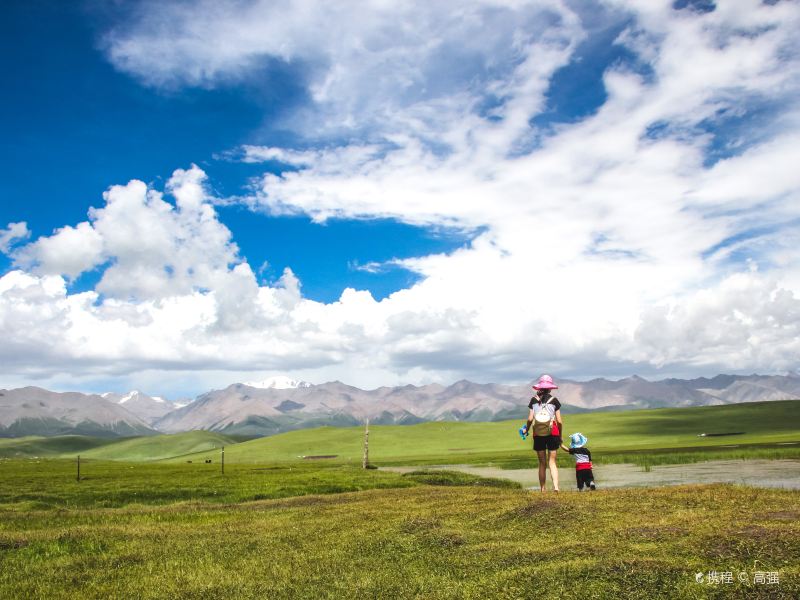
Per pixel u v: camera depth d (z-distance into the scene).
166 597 11.35
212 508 28.81
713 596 8.57
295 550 14.76
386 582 11.22
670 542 11.37
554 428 21.31
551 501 17.02
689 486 19.25
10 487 50.78
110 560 15.06
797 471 38.78
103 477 66.31
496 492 25.03
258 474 66.38
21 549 17.33
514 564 11.42
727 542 10.70
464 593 10.05
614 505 15.86
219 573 12.95
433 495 23.95
